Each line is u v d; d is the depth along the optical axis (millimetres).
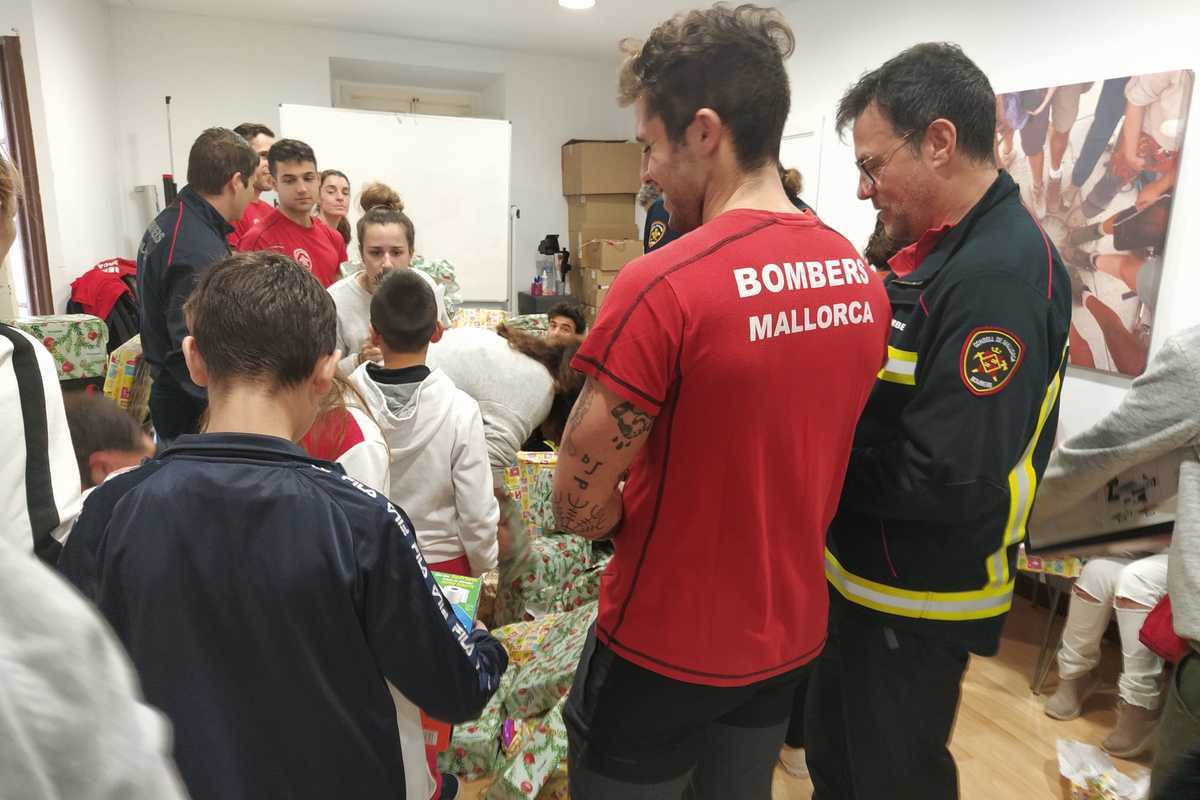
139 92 5457
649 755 995
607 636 974
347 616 773
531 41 6062
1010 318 1036
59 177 4215
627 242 6113
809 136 4348
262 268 816
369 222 2543
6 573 243
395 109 7043
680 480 846
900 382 1164
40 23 4016
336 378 1144
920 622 1206
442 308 3068
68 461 945
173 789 284
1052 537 1961
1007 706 2371
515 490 2322
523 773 1633
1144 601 2037
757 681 953
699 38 824
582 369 816
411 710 917
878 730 1276
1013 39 3125
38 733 241
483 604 2250
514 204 6770
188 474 752
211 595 736
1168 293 2621
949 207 1155
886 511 1146
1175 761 744
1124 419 1657
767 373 798
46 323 3580
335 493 785
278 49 5742
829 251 874
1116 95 2695
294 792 777
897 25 3682
